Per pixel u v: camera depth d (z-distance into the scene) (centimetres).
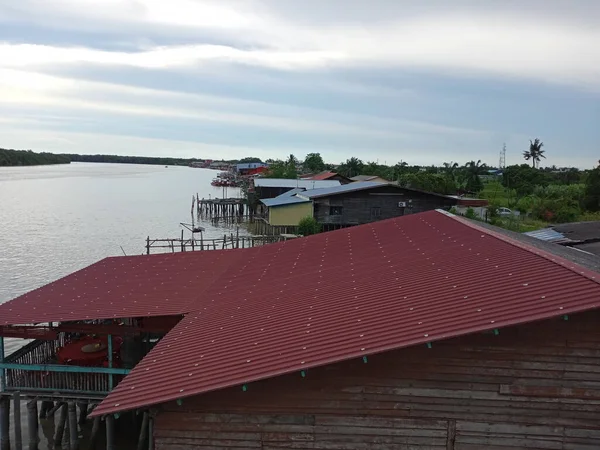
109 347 1711
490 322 982
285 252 2308
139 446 1792
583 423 1034
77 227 6594
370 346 1009
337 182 7712
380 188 5003
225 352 1171
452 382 1052
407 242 1905
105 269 2309
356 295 1355
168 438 1108
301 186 7194
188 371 1111
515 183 9238
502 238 1576
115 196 11575
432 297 1191
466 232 1809
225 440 1100
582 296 997
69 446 1784
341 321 1184
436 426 1064
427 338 984
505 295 1095
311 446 1088
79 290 1967
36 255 4759
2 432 1738
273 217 5059
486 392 1048
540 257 1285
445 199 5053
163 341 1355
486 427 1055
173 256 2544
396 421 1069
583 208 6444
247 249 2608
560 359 1027
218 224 7394
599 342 1014
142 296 1866
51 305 1783
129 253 4969
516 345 1034
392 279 1423
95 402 1722
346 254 1955
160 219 7681
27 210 8425
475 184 8731
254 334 1243
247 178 13650
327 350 1041
